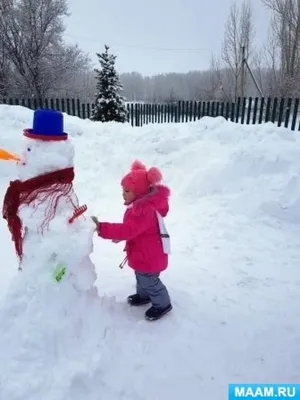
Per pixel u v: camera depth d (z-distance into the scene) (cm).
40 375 201
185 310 287
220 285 328
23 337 211
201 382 223
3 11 2330
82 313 231
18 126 659
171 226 454
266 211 480
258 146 577
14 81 2452
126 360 231
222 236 428
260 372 234
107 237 247
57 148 218
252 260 377
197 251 392
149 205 253
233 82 2881
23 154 220
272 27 2441
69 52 2481
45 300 218
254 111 984
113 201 519
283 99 937
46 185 217
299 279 344
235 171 546
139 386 215
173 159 607
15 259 360
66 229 220
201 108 1219
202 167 576
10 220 228
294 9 2244
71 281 229
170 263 365
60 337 216
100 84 1617
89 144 651
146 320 271
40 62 2411
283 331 271
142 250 260
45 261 220
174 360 236
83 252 222
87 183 555
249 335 264
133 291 308
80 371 204
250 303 303
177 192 549
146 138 657
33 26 2370
